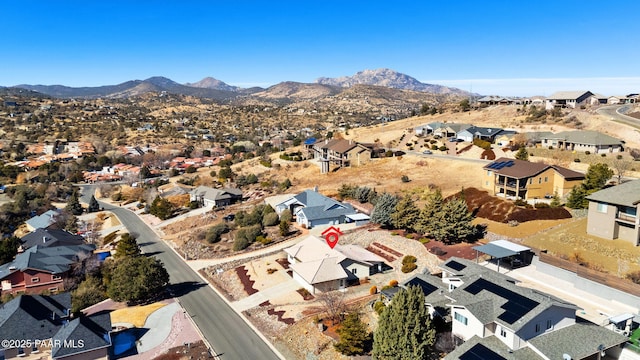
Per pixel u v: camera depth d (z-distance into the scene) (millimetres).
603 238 47188
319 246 56125
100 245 80562
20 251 70062
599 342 30875
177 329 44062
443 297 37875
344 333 34781
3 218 92938
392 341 31188
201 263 64875
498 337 32062
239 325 44312
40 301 45344
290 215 76375
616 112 114562
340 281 48750
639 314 34938
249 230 70000
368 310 41969
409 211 59875
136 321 46156
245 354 38594
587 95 135750
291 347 38844
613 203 45781
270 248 65688
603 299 38906
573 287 41344
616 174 69250
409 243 56344
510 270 45625
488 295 34688
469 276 39688
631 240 45375
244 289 52844
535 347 30234
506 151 93938
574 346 30438
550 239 49281
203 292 54000
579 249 46156
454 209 53438
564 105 133250
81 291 52281
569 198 56375
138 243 78625
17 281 57219
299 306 45438
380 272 52125
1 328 40188
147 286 50562
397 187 81562
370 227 65375
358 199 78688
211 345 40438
